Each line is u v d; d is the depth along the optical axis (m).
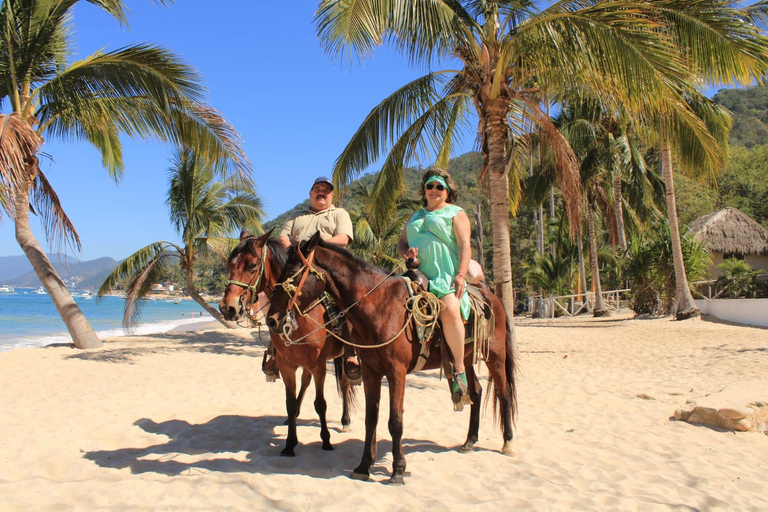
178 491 3.81
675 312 21.00
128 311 17.39
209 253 21.02
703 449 5.25
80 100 12.57
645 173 27.52
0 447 4.97
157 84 11.62
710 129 16.33
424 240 4.47
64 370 10.04
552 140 11.20
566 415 6.80
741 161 42.62
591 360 11.66
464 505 3.73
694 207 39.12
